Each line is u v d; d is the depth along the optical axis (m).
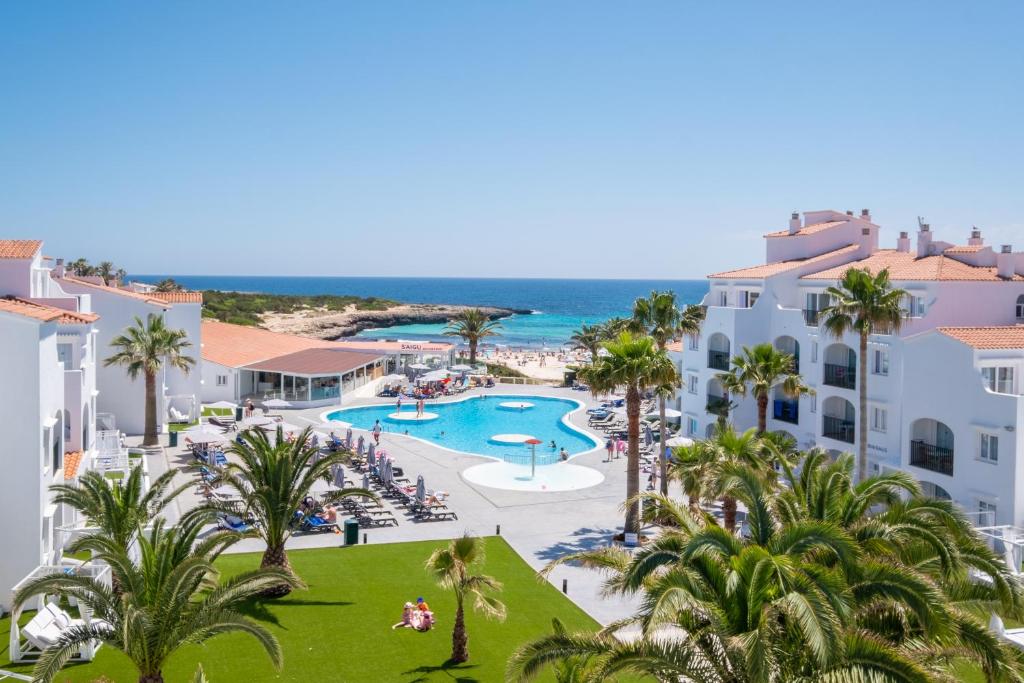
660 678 13.59
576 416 65.00
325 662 21.38
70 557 27.09
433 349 87.56
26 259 35.41
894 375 37.50
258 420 52.06
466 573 21.83
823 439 42.06
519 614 25.11
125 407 51.53
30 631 21.14
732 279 51.06
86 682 19.73
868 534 16.41
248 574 18.52
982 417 32.12
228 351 69.50
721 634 12.35
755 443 28.75
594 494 40.62
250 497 26.41
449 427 61.69
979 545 17.00
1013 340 33.66
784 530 15.36
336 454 27.97
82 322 31.48
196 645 22.28
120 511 24.30
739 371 47.44
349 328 161.88
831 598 12.60
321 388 67.56
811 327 43.78
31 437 24.92
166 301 57.47
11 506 24.81
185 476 41.66
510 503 38.72
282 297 189.62
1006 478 31.06
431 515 35.81
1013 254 39.91
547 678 20.75
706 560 13.66
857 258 49.56
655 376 31.83
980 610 16.08
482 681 20.33
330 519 34.06
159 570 18.48
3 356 24.70
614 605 25.95
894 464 36.62
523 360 115.75
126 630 15.72
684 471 29.19
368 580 27.94
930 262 42.12
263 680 20.22
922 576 13.59
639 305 46.31
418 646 22.50
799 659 12.73
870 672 11.76
